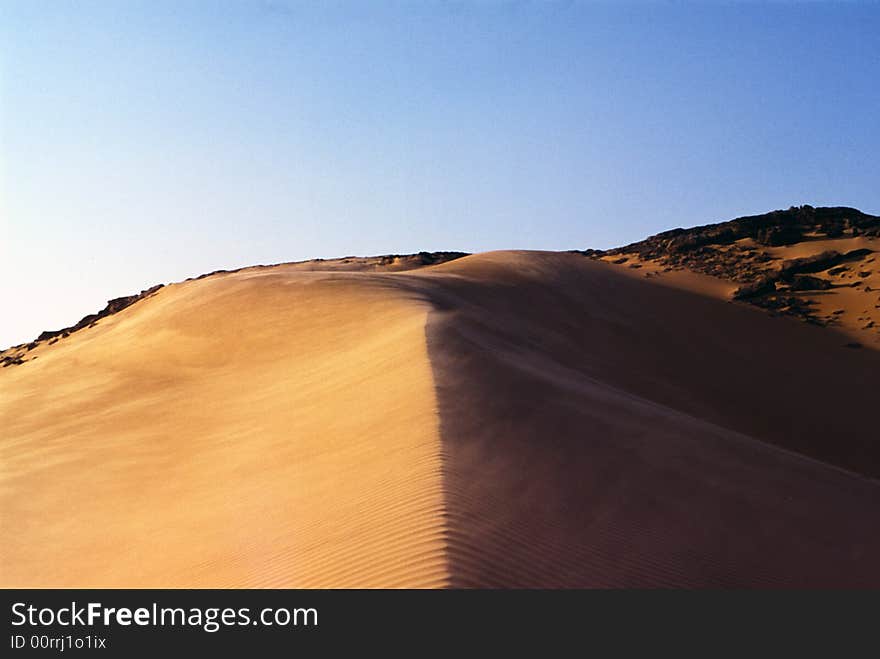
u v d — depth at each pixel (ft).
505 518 38.24
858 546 46.96
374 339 103.86
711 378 154.92
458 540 34.19
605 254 321.73
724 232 304.50
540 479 45.65
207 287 170.40
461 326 104.17
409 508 38.42
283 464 57.67
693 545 41.70
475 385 65.00
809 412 145.89
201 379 115.24
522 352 101.09
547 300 187.93
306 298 148.56
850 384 170.50
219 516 50.31
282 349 121.49
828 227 297.33
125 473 70.59
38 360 177.78
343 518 40.04
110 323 207.00
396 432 53.47
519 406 60.59
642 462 53.52
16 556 52.47
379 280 164.66
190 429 83.76
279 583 34.55
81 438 89.66
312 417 70.28
